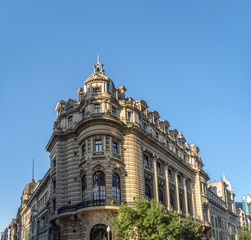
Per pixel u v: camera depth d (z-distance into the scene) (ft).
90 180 163.53
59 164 184.55
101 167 164.55
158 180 204.54
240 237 299.38
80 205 160.56
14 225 431.84
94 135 169.17
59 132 188.55
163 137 226.79
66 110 198.08
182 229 169.48
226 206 396.16
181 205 234.99
